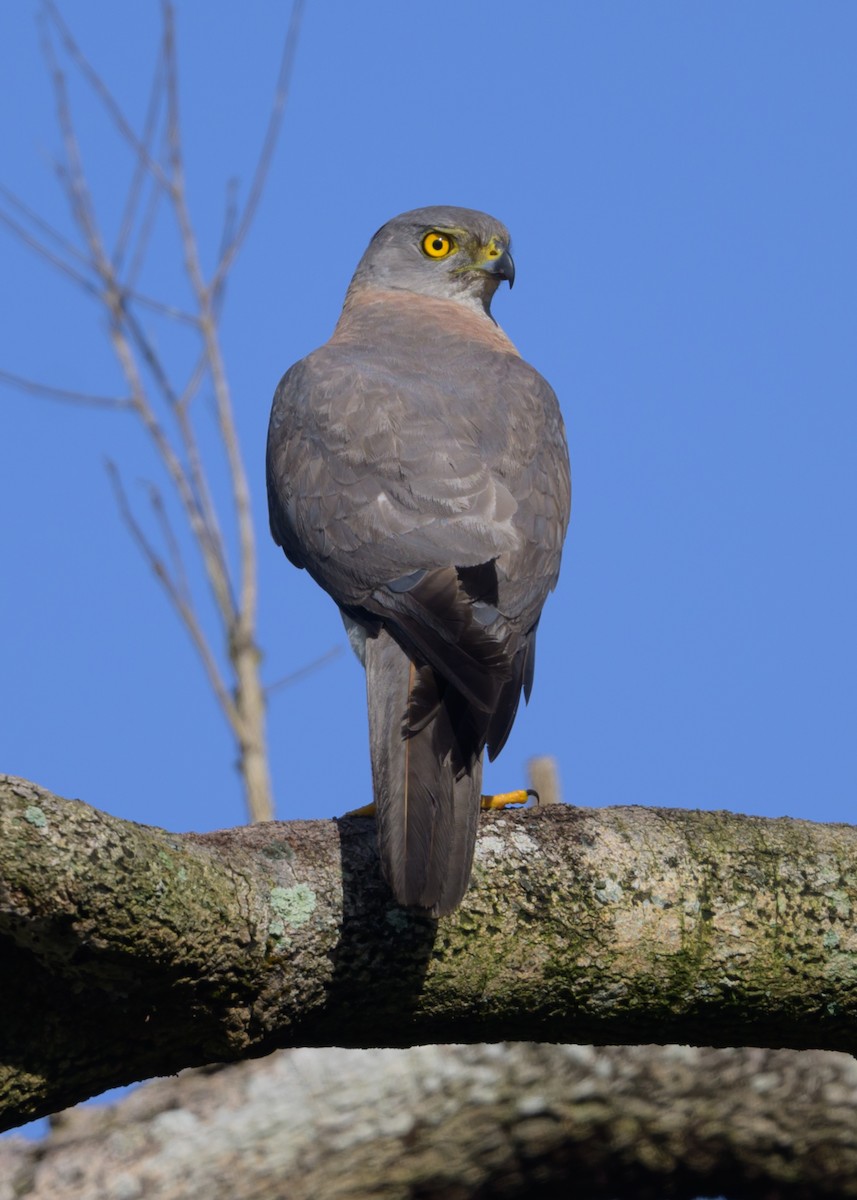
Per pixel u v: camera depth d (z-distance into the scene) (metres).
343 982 5.98
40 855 5.32
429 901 5.88
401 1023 6.16
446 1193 8.68
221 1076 8.45
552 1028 6.34
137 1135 8.22
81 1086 5.78
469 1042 6.41
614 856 6.34
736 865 6.40
